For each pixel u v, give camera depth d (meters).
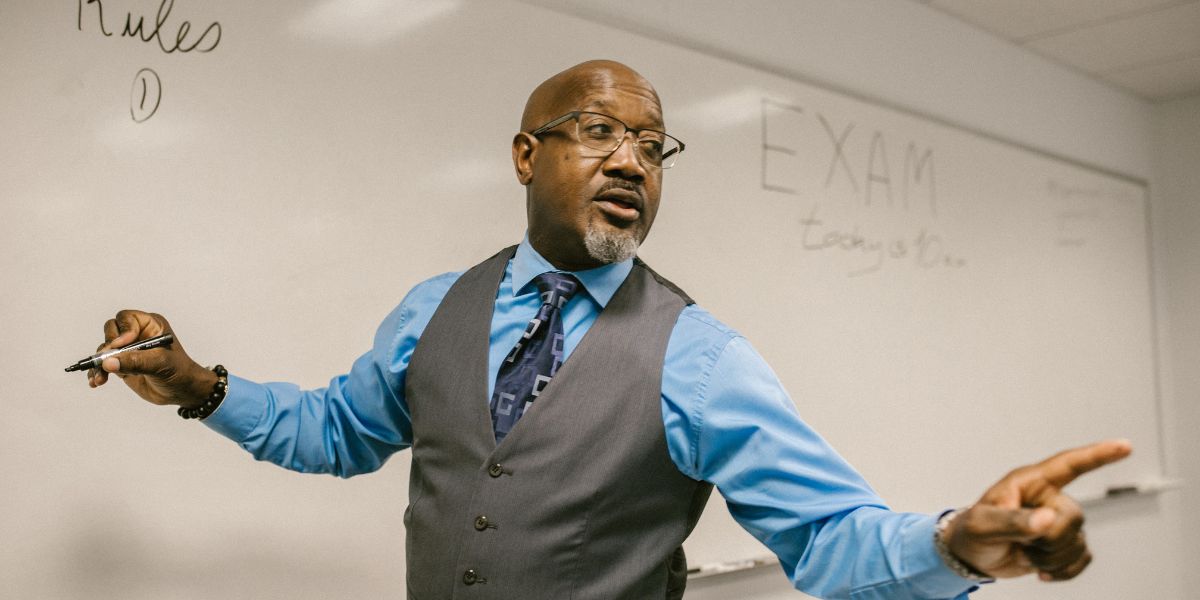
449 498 0.84
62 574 1.11
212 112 1.24
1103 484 2.83
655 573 0.84
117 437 1.16
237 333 1.24
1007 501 0.53
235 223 1.25
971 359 2.40
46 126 1.12
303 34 1.32
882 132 2.19
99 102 1.15
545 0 1.58
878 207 2.17
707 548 1.75
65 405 1.12
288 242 1.29
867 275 2.13
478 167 1.49
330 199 1.33
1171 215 3.23
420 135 1.42
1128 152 3.11
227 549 1.23
